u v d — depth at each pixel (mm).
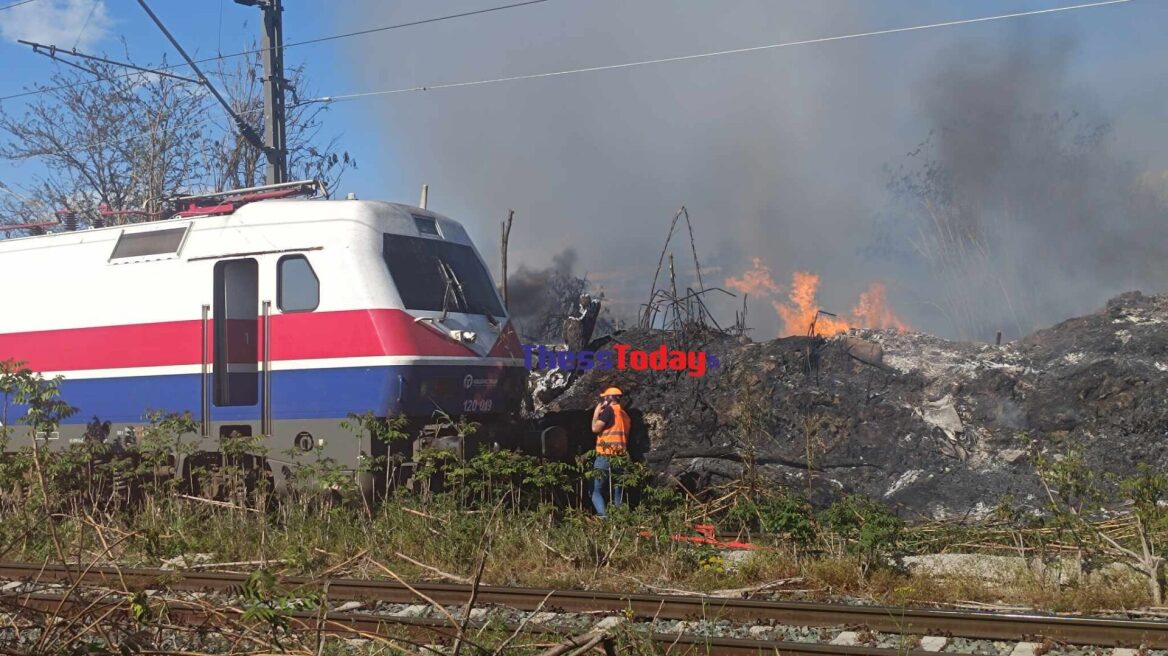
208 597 7684
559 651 4645
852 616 6559
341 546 9141
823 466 12000
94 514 10023
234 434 10383
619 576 8250
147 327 11328
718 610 6902
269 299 10750
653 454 12469
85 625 5688
